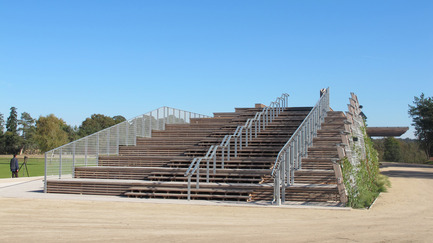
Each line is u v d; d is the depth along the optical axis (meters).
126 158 18.36
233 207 12.10
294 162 15.18
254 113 23.84
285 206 12.10
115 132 20.11
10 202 13.02
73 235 8.14
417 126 60.84
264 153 17.55
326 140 17.53
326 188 12.92
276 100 22.75
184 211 11.32
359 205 12.29
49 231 8.54
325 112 21.39
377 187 17.67
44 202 13.05
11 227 8.97
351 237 7.96
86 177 17.09
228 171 15.13
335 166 12.17
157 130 23.14
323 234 8.24
